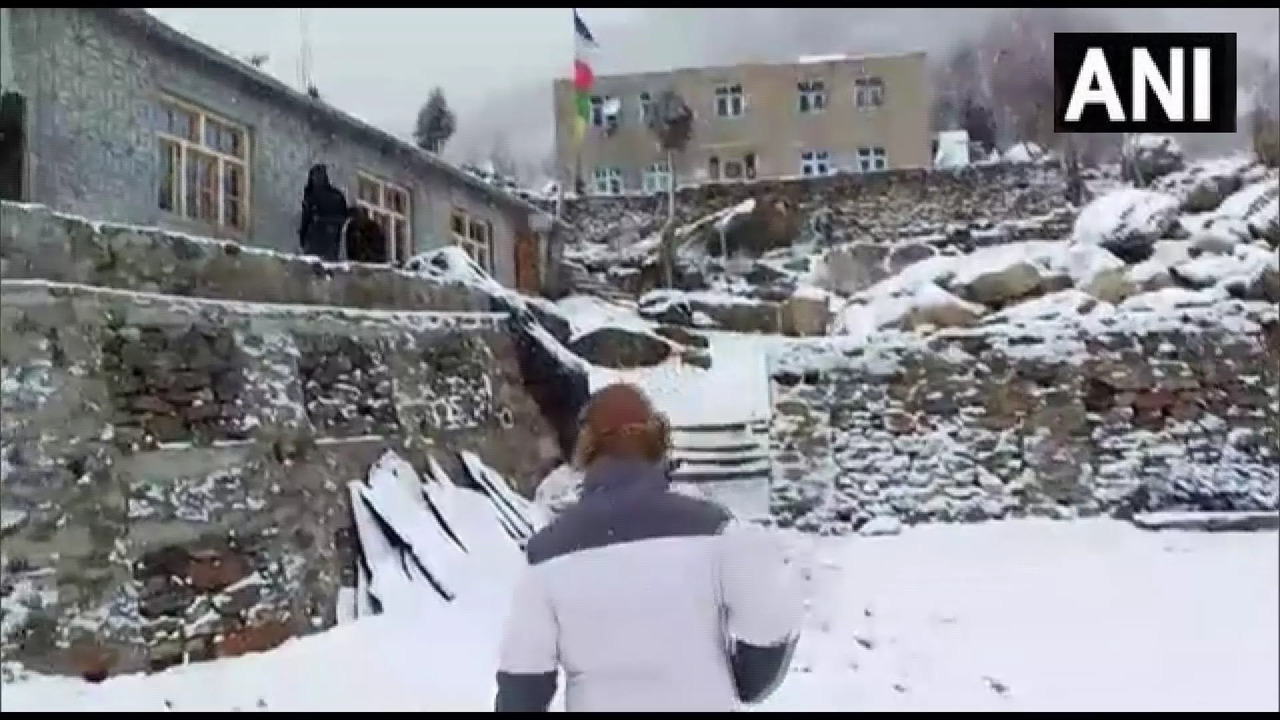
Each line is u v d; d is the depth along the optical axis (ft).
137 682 18.38
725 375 54.49
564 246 76.69
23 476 18.29
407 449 27.73
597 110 88.63
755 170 86.74
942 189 78.28
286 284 25.91
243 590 21.03
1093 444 33.04
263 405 22.81
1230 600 22.75
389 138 45.52
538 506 33.09
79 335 19.52
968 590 24.41
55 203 28.66
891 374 34.04
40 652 17.92
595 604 6.44
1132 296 47.96
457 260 39.75
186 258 22.84
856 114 86.43
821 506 33.22
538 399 37.22
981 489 33.14
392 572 24.35
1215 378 32.83
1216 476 32.22
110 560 19.03
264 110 38.29
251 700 17.40
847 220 79.25
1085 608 22.62
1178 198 62.75
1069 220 74.49
